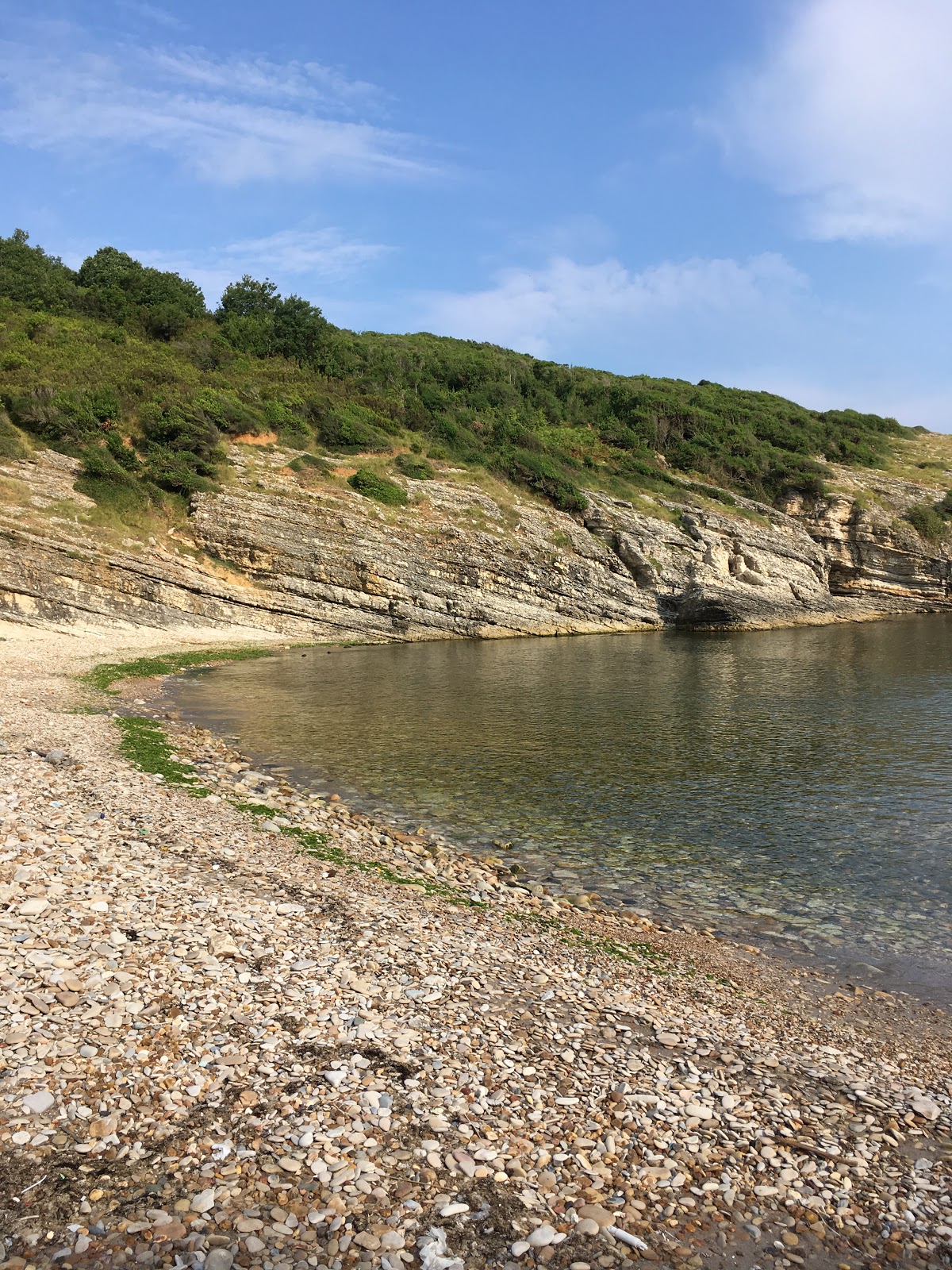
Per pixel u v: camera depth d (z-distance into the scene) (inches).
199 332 3179.1
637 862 601.3
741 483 3361.2
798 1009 387.2
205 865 472.1
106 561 1784.0
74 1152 220.7
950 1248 219.9
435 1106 261.3
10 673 1204.5
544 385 4131.4
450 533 2354.8
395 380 3494.1
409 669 1642.5
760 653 1947.6
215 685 1371.8
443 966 377.4
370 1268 194.1
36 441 2017.7
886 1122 282.0
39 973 304.7
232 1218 204.7
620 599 2596.0
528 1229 213.6
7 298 2967.5
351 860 546.3
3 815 488.7
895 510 3102.9
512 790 779.4
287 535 2121.1
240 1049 278.2
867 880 569.0
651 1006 369.4
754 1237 219.6
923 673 1569.9
